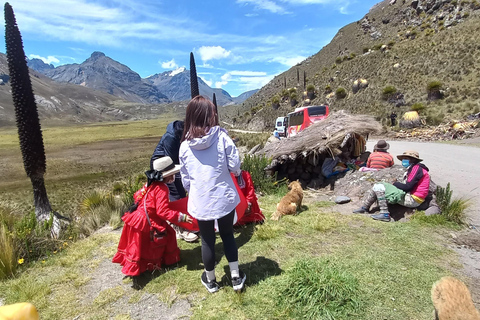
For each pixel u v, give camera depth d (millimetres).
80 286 3516
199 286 3271
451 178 8172
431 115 23984
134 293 3285
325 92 50281
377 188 5047
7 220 5875
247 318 2695
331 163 7543
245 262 3705
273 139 21688
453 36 39125
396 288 3010
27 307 1485
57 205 14688
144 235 3508
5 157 39406
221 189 2826
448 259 3602
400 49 44281
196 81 7695
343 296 2773
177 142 4359
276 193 7199
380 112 31688
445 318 1881
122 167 27328
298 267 3098
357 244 4047
